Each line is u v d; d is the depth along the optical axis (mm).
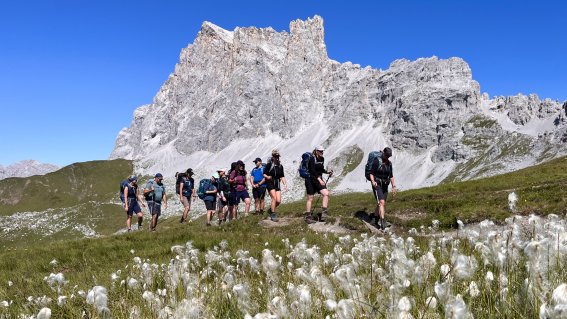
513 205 4992
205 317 3584
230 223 20688
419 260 4625
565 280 3006
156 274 7785
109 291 7246
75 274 12133
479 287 4043
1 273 14031
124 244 16688
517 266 3812
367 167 17562
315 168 18953
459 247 6238
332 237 14555
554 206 17344
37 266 14633
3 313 6828
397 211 21766
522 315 3150
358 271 5387
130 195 22906
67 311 6051
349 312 3141
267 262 4793
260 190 22531
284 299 3695
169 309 3957
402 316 2912
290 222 19766
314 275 4070
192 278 5559
